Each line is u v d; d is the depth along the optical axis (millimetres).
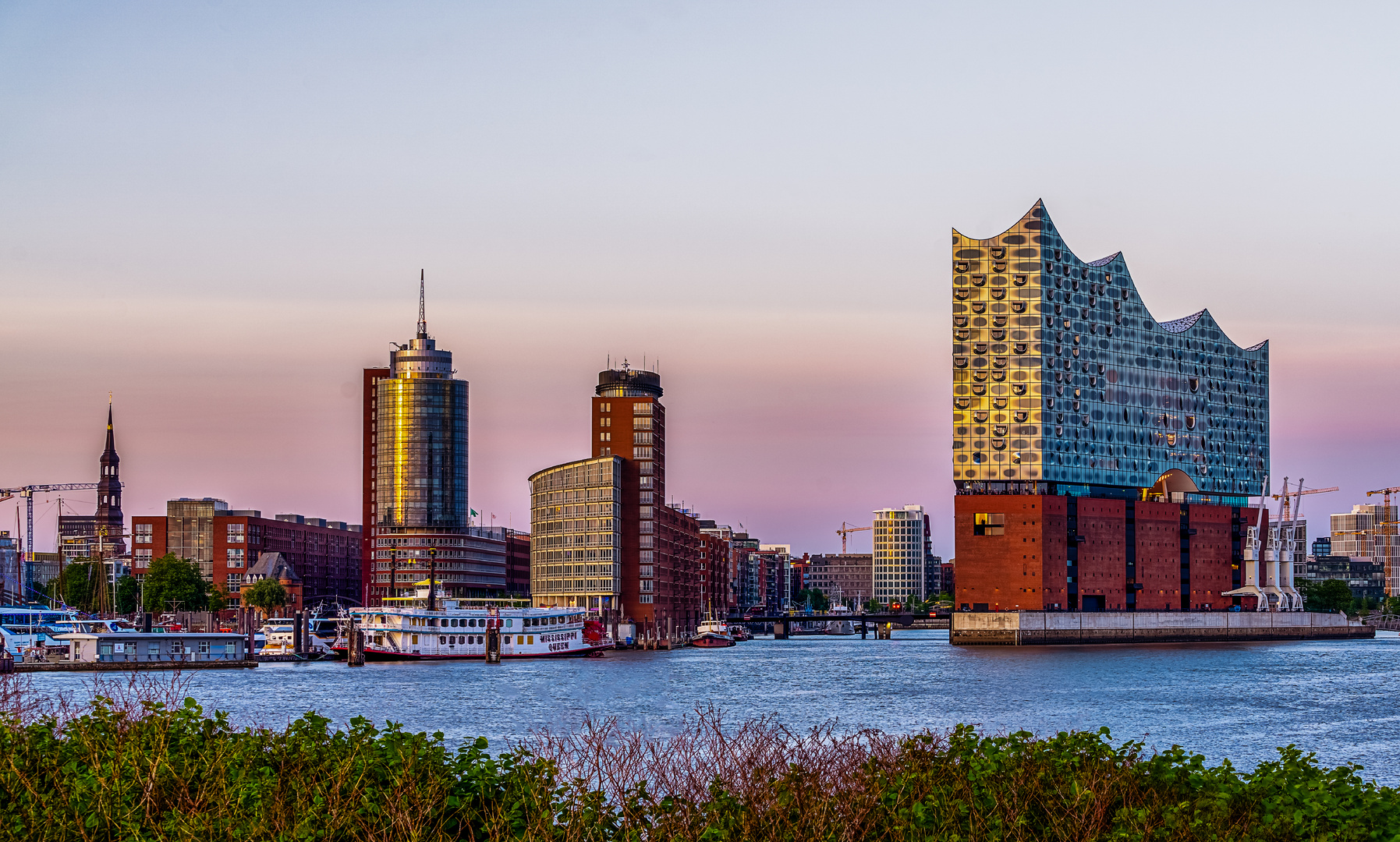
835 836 48094
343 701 169375
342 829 47438
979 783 51250
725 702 171500
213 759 52219
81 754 54938
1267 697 184125
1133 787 51406
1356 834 46125
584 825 48906
